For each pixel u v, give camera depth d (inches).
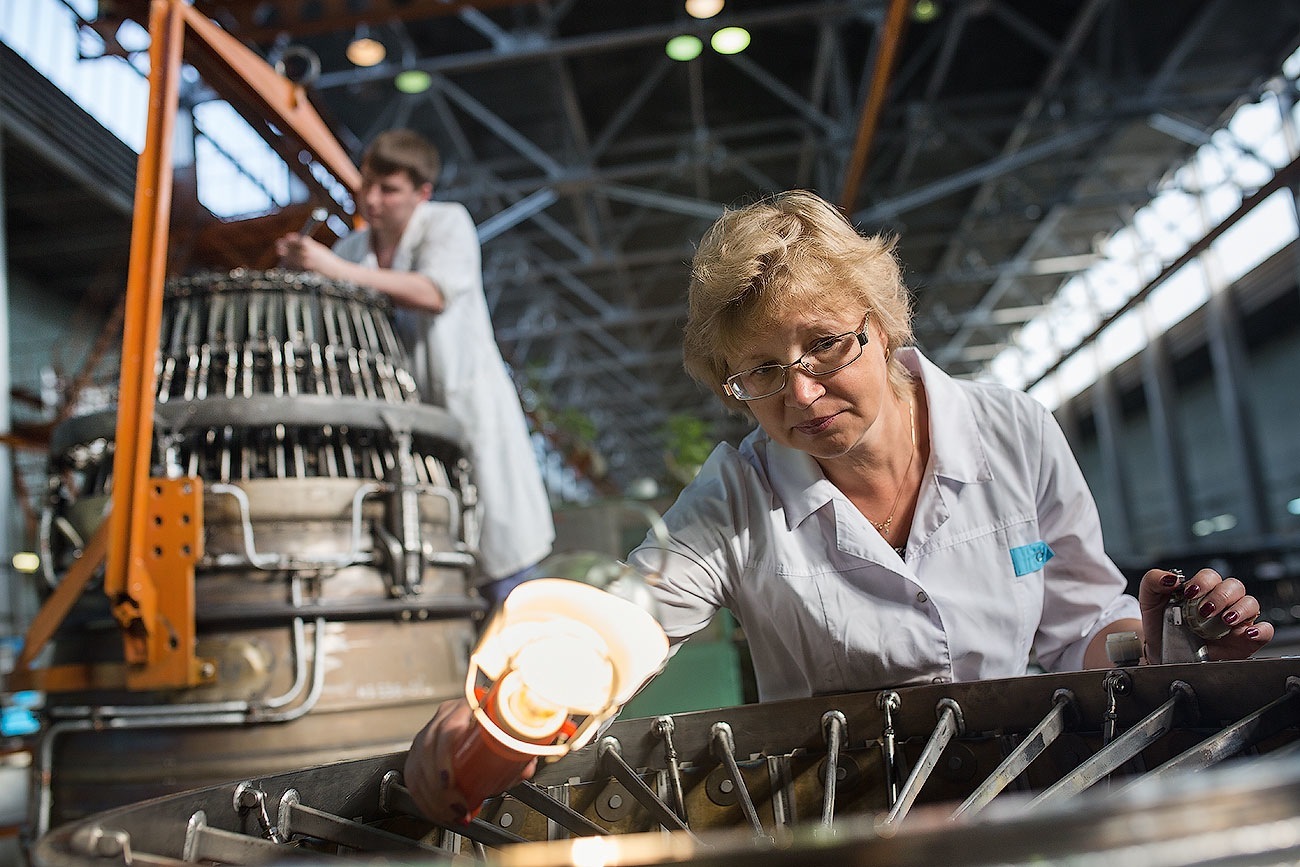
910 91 531.5
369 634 85.3
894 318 51.3
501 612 29.5
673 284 767.7
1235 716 40.6
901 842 17.2
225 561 82.0
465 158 539.8
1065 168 633.0
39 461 299.0
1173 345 798.5
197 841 31.0
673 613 58.2
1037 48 506.9
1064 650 64.0
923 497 57.2
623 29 456.1
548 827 42.4
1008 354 1019.9
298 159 141.9
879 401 51.2
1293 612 209.9
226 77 116.9
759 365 50.2
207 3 176.2
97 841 25.1
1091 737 44.2
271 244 145.9
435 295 111.0
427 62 435.8
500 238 650.2
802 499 57.2
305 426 88.7
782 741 46.6
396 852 33.7
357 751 81.7
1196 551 218.4
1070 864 16.4
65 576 84.0
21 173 423.5
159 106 86.8
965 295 877.8
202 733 79.8
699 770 46.2
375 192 115.7
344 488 87.0
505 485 113.3
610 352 956.0
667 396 1071.6
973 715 46.1
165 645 79.1
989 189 645.9
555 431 277.1
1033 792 44.9
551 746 29.8
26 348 498.0
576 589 29.7
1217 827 16.6
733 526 59.3
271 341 92.7
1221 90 569.0
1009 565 57.5
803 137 564.1
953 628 56.8
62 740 84.7
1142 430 943.0
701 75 498.3
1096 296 829.2
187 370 92.4
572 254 700.7
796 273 47.7
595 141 551.8
